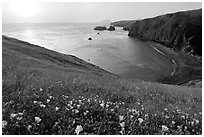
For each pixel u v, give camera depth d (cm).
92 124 630
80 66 5416
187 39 12569
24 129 554
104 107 816
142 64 8819
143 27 19012
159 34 16075
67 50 11975
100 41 15912
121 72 7631
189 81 6369
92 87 1244
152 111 868
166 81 6944
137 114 768
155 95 1416
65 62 5341
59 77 1598
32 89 949
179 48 13012
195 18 13838
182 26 13712
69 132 564
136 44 14738
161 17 17500
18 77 1304
